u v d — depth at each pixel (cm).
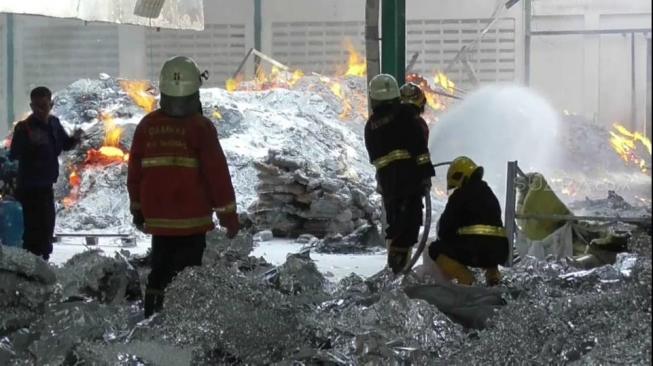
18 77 5944
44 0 2794
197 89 1361
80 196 3384
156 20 3212
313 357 1093
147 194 1348
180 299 1170
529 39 5434
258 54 5350
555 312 1079
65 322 1164
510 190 1992
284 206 2998
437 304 1307
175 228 1341
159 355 1088
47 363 1106
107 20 3019
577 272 1616
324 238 2878
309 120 4141
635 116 5762
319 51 6091
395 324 1162
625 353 938
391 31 2367
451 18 6009
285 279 1443
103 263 1532
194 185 1348
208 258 1656
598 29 5856
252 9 6097
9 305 1210
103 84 4212
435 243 1600
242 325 1136
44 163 2053
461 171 1616
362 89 4762
